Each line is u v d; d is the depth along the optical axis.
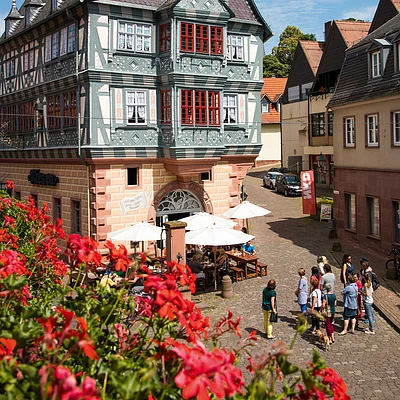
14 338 3.91
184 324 4.19
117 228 22.80
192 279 4.78
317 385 3.68
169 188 23.94
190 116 23.05
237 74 25.77
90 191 22.70
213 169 25.52
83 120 22.45
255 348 13.27
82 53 22.28
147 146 23.09
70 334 3.73
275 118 61.53
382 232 23.42
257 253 25.06
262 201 41.59
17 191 29.59
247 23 25.86
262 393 3.58
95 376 4.14
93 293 5.29
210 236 18.80
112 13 22.16
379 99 22.95
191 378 3.24
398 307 16.66
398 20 25.11
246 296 18.27
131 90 22.81
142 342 4.83
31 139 27.23
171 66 22.56
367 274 15.21
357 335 14.56
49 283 7.78
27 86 27.67
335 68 41.03
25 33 27.09
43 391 3.02
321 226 31.86
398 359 12.88
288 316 16.06
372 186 24.09
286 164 51.03
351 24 41.22
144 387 3.39
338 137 27.08
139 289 15.30
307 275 20.94
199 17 23.00
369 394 11.04
